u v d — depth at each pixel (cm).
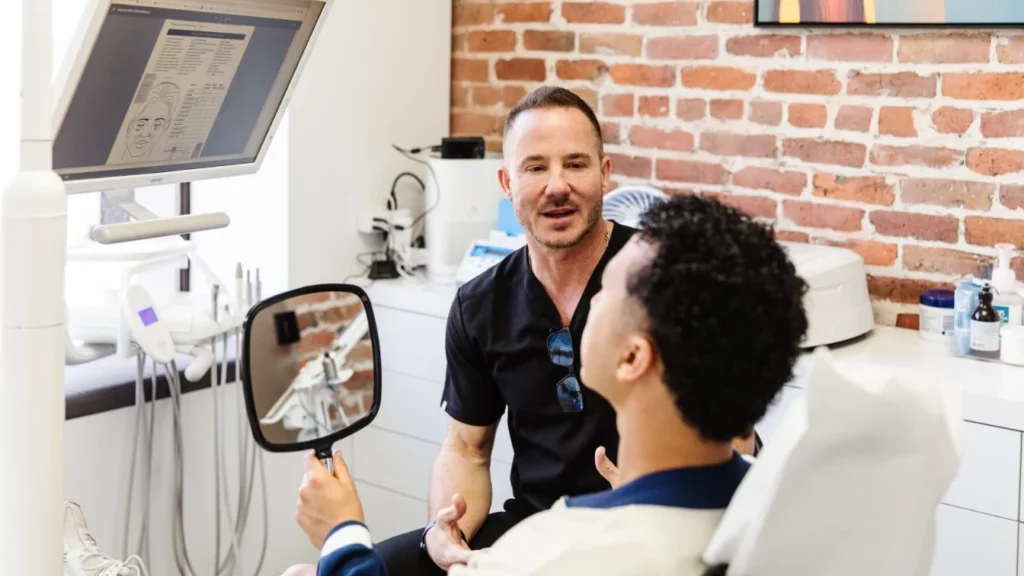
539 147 172
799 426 89
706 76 277
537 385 183
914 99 246
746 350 95
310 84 276
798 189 266
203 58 173
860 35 251
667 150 287
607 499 101
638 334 98
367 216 295
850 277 235
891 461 89
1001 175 238
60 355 133
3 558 133
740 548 90
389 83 302
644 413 101
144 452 240
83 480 230
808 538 89
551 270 180
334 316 142
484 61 320
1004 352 220
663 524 96
